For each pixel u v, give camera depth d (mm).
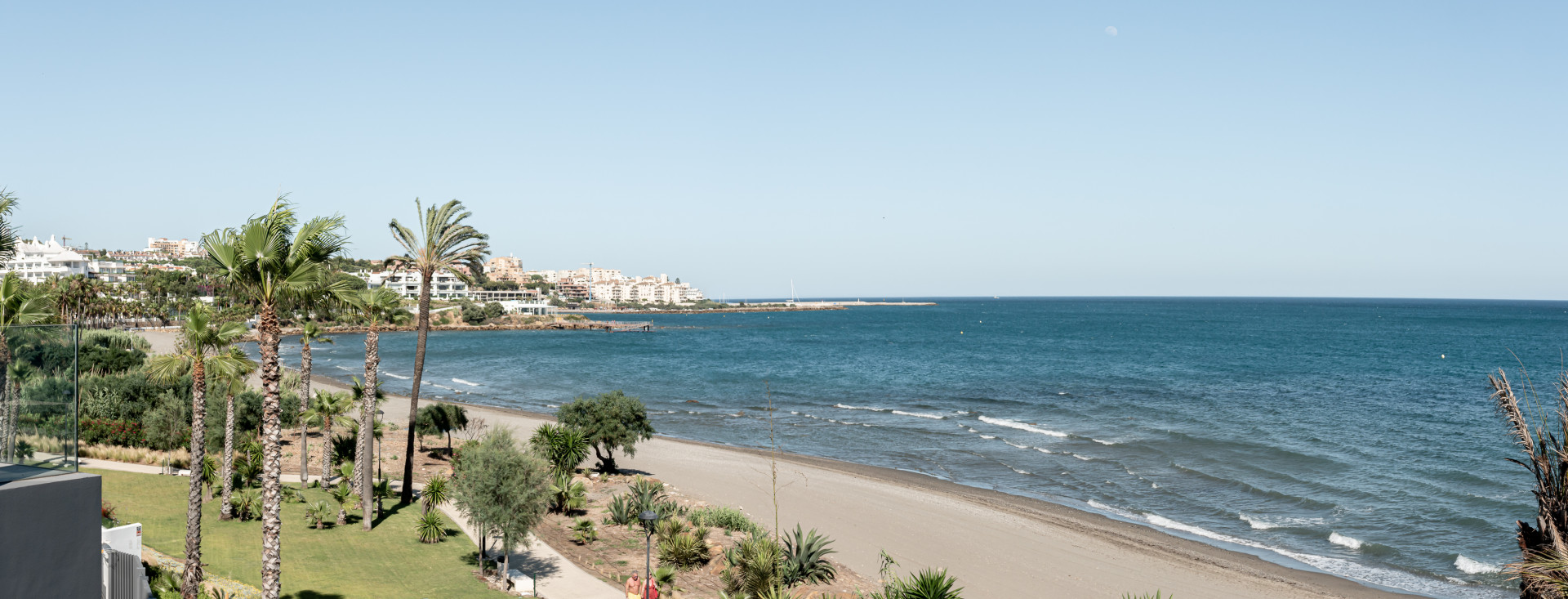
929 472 49125
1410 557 32406
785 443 58781
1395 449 53656
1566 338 179375
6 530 10500
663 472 47156
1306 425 63656
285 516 29250
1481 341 173000
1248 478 45812
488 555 26562
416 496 33969
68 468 11797
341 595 21500
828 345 175250
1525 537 13195
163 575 19844
